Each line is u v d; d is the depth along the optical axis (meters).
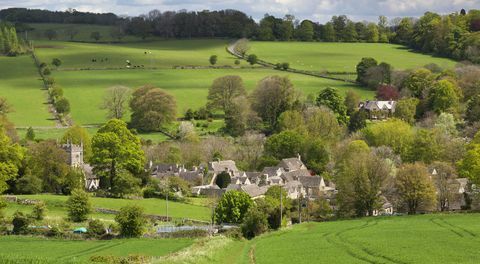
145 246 109.75
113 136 185.75
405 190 151.75
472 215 134.75
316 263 88.31
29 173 178.62
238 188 180.88
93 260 94.44
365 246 98.69
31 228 124.75
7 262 75.31
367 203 150.00
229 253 100.12
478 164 156.25
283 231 123.44
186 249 99.56
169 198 177.00
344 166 170.12
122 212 124.56
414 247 96.31
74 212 140.50
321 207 155.12
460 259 87.12
